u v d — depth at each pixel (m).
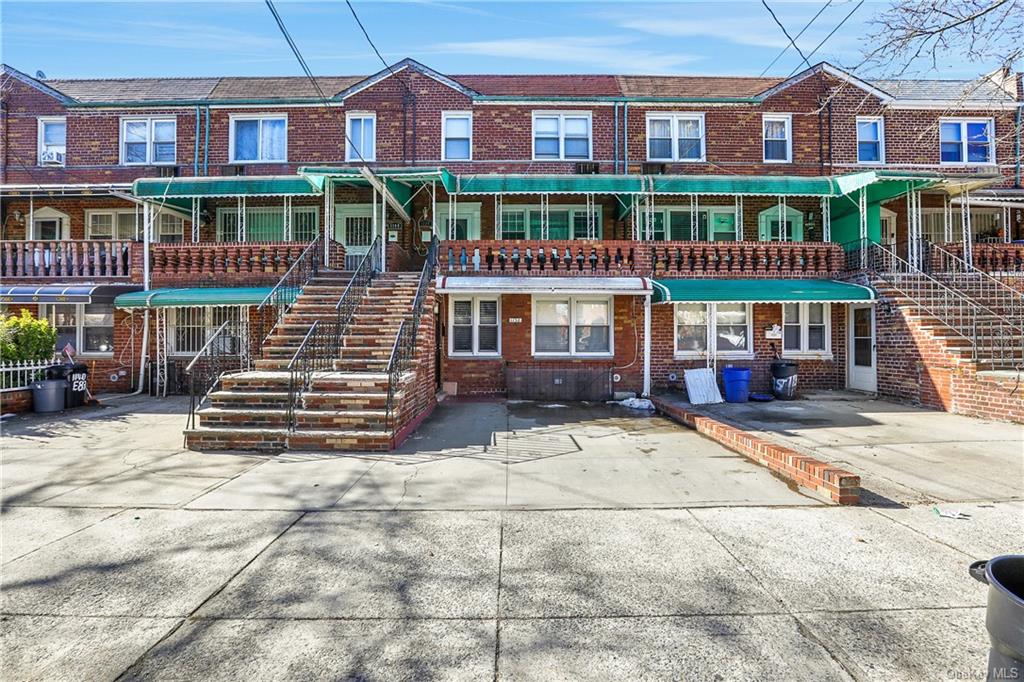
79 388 11.48
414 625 3.13
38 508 5.09
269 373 8.80
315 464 6.70
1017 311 11.75
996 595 2.03
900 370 12.16
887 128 16.56
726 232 16.20
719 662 2.78
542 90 17.56
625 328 13.88
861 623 3.12
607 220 16.34
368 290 12.03
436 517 4.86
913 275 12.72
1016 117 16.41
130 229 16.47
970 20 6.92
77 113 16.72
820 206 16.09
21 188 14.12
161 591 3.51
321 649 2.90
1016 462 6.68
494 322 14.00
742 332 14.31
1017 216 16.92
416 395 9.27
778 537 4.37
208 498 5.39
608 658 2.82
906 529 4.52
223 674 2.70
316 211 16.41
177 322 14.51
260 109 16.67
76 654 2.85
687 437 8.39
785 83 16.55
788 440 8.05
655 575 3.72
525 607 3.32
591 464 6.70
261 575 3.74
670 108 16.58
